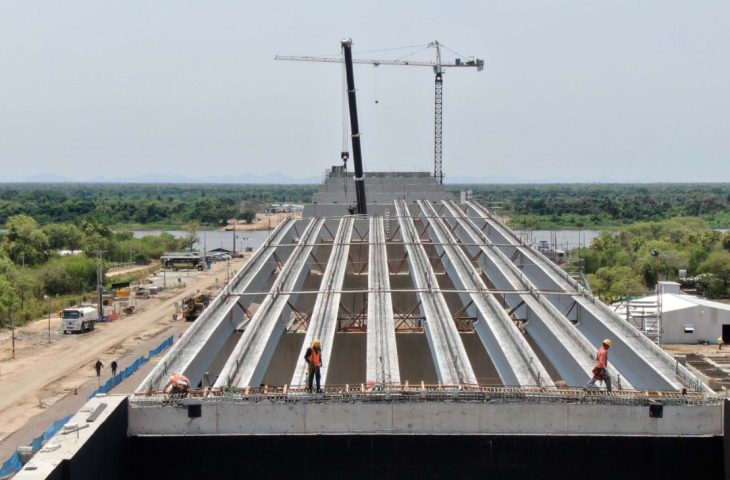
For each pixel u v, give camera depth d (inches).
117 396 912.9
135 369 2760.8
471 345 1563.7
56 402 2480.3
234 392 933.2
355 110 3006.9
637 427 891.4
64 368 2967.5
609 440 888.9
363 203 2994.6
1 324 3895.2
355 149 3002.0
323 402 896.9
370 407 894.4
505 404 890.7
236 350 1182.3
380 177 3506.4
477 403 892.0
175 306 4360.2
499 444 890.7
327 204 3009.4
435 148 6072.8
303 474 898.7
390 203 3159.5
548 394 911.0
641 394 916.6
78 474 765.3
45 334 3681.1
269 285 1990.7
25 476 713.6
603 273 4409.5
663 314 3221.0
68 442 784.3
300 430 897.5
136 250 7096.5
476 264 2103.8
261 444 896.9
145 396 923.4
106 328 3858.3
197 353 1170.0
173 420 903.1
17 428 2207.2
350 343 1611.7
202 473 901.8
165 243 7642.7
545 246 4301.2
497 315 1378.0
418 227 2859.3
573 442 889.5
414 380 1605.6
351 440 894.4
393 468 893.2
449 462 892.6
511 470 890.7
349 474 895.7
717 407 886.4
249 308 1704.0
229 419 900.6
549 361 1327.5
